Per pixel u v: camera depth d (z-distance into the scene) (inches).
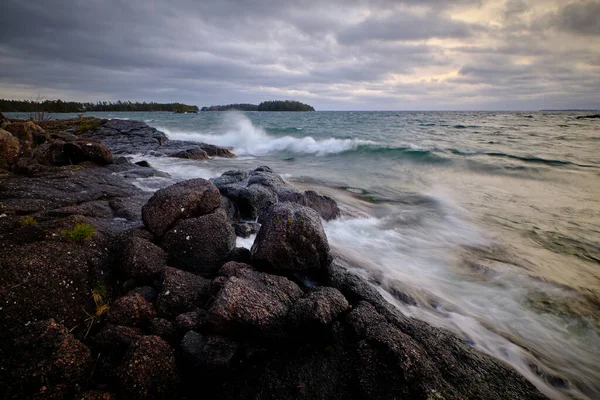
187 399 142.4
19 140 498.6
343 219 420.5
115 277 207.3
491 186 600.4
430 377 144.9
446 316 230.4
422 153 851.4
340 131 1566.2
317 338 169.9
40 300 165.2
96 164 556.4
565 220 430.0
